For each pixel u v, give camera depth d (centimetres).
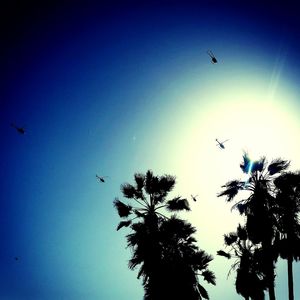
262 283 1557
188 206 1566
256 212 1430
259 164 1525
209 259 1495
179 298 1315
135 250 1418
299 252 1505
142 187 1595
